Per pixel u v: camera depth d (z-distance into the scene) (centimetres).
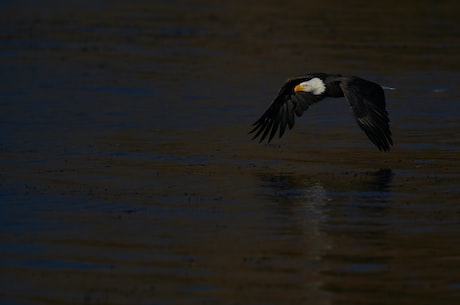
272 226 1268
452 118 1948
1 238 1217
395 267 1120
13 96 2103
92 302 1019
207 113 1984
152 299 1026
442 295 1038
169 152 1673
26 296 1034
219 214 1319
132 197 1399
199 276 1091
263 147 1719
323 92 1451
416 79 2319
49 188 1441
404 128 1862
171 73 2383
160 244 1198
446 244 1198
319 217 1303
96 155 1645
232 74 2373
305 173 1538
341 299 1029
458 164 1597
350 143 1753
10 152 1658
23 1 3616
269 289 1054
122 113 1972
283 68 2439
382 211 1334
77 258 1148
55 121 1891
